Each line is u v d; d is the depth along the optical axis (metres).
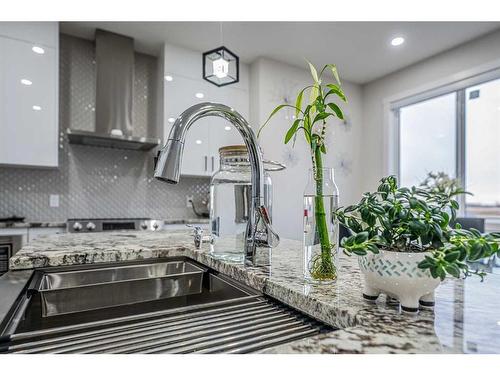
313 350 0.38
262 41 3.27
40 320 0.77
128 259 1.08
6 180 2.90
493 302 0.57
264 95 3.64
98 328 0.59
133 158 3.53
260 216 0.85
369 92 4.37
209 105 0.77
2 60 2.55
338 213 0.64
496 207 3.03
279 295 0.67
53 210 3.09
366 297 0.57
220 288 0.91
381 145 4.16
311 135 0.69
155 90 3.70
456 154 3.39
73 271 0.95
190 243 1.27
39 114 2.68
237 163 0.93
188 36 3.20
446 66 3.43
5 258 2.43
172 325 0.55
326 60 3.69
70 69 3.21
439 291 0.65
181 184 3.79
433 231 0.50
